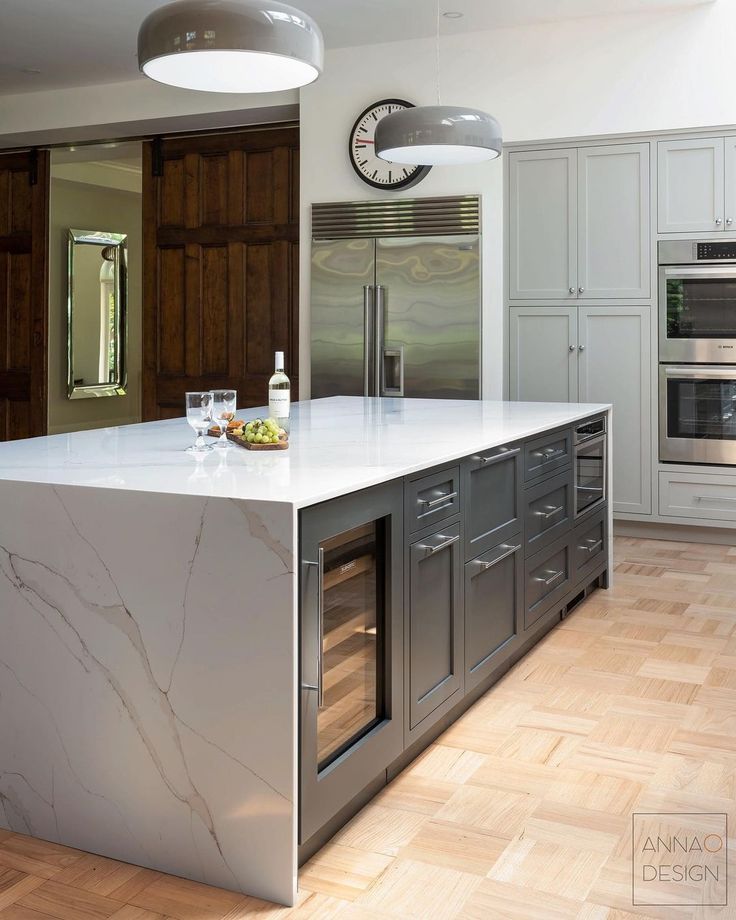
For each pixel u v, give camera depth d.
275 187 7.02
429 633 2.85
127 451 2.88
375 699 2.58
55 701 2.38
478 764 2.83
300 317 6.59
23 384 8.18
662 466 5.86
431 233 6.16
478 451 3.09
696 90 5.51
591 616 4.34
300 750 2.15
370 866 2.27
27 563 2.38
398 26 5.85
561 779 2.73
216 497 2.14
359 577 2.46
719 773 2.76
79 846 2.40
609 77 5.69
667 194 5.68
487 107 5.99
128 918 2.08
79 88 7.17
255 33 2.39
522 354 6.13
